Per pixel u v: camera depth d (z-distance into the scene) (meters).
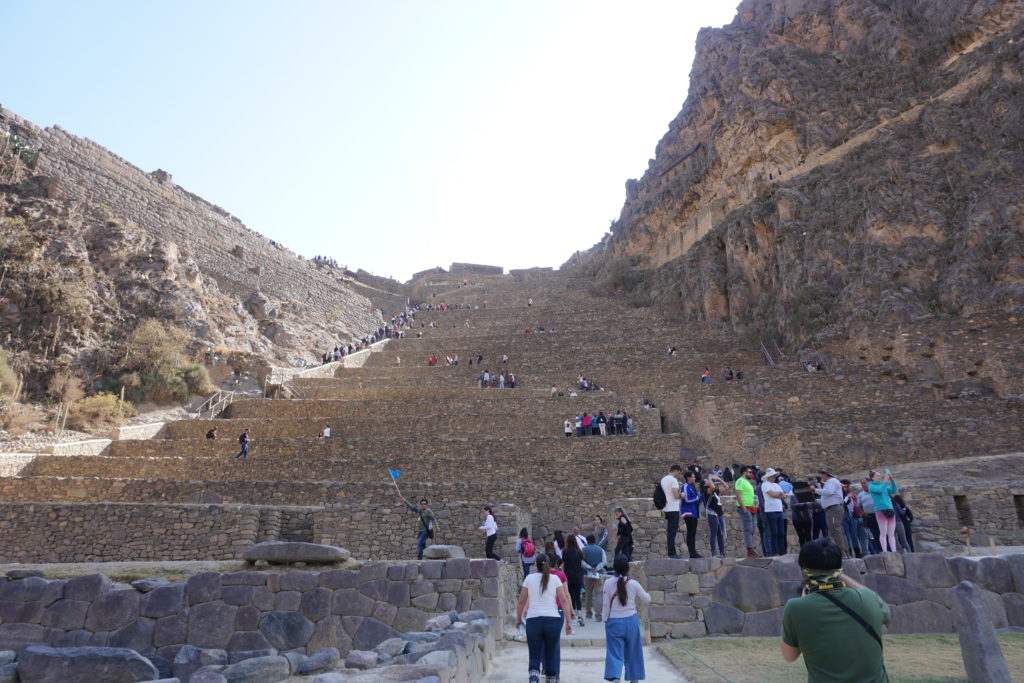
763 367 34.97
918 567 9.52
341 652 10.35
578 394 34.16
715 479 13.60
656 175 72.81
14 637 10.29
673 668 8.10
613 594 7.38
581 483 21.42
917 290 33.25
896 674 7.00
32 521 18.50
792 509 13.92
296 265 62.34
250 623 10.46
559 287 71.19
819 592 4.37
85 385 34.19
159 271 43.16
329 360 46.53
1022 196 31.77
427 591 10.80
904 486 15.58
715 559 10.08
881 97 51.44
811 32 61.28
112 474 25.27
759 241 45.28
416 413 33.81
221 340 42.00
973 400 22.61
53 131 51.22
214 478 25.19
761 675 7.38
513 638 10.95
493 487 20.64
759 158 55.19
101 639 10.30
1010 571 9.23
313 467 25.03
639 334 48.09
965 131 39.00
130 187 53.09
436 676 5.36
